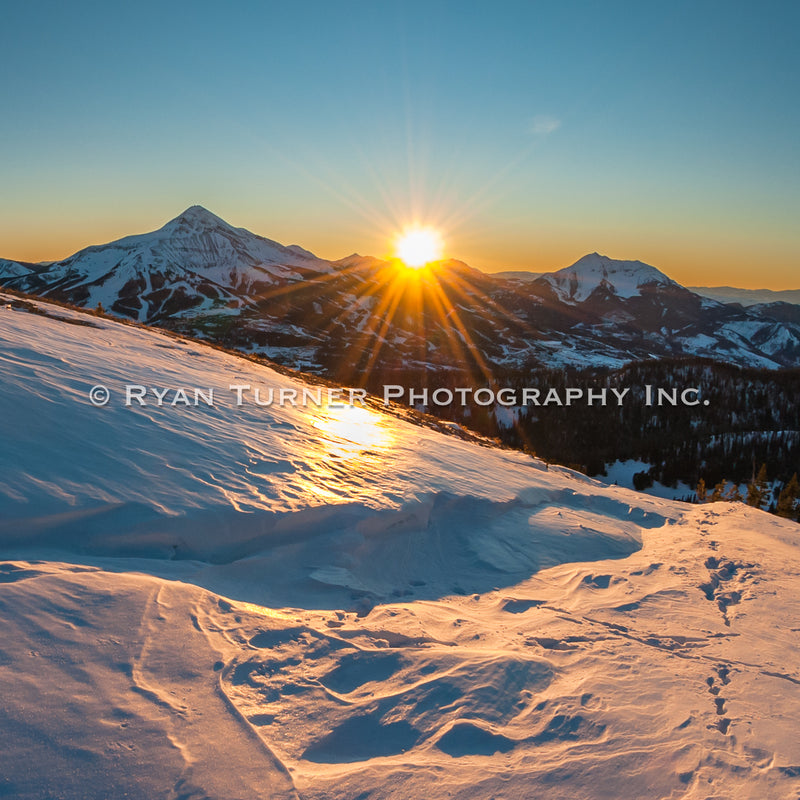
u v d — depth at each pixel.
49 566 5.44
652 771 3.70
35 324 16.34
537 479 16.36
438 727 4.03
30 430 7.89
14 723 3.40
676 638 6.47
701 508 16.66
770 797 3.52
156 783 3.19
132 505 6.82
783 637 6.69
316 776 3.45
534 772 3.62
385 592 7.81
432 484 11.50
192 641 4.71
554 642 5.97
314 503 8.46
